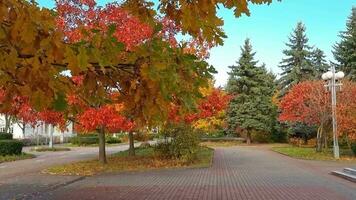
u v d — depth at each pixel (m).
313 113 34.44
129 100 3.40
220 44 3.42
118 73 3.30
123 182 16.61
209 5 3.28
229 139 58.59
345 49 46.66
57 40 2.83
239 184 15.88
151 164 23.20
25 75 3.00
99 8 19.08
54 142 60.28
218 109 26.45
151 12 3.74
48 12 2.93
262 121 54.03
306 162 27.23
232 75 55.81
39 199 12.55
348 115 31.33
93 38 2.95
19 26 2.75
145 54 3.08
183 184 15.88
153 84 3.12
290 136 53.19
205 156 29.16
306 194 13.34
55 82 3.08
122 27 15.71
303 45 53.16
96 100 3.56
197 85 3.21
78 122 19.72
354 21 47.50
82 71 3.20
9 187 15.27
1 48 2.89
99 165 22.75
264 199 12.34
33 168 23.55
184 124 24.86
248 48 55.75
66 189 14.69
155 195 13.08
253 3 3.48
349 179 17.31
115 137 63.44
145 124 3.53
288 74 52.56
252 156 32.66
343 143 38.88
